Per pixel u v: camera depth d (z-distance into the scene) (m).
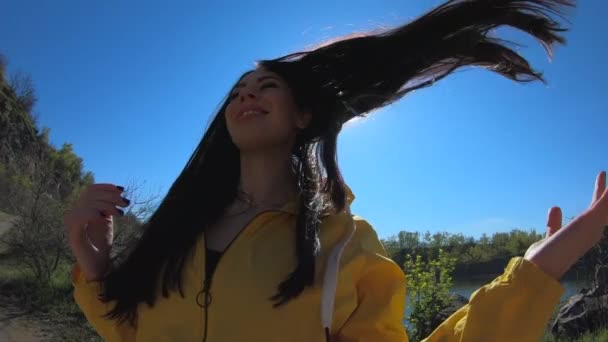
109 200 1.51
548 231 1.37
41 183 16.52
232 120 1.55
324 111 1.64
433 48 1.72
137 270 1.42
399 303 1.44
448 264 7.17
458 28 1.70
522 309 1.20
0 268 14.35
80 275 1.55
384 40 1.73
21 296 12.01
